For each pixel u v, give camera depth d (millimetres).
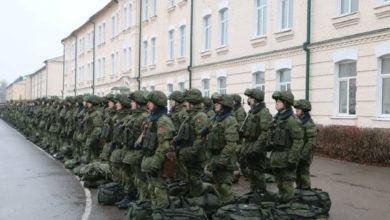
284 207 7434
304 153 8312
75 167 13672
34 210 8805
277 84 18969
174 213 6859
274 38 19047
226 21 23375
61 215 8406
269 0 19391
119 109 9578
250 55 20641
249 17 20922
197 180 7891
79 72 57500
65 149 15609
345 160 14133
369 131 13336
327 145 14742
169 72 30219
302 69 17312
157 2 32750
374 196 9461
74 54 60094
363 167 12984
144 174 7898
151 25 33938
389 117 13750
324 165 13375
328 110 16016
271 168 8062
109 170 11031
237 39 22000
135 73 36312
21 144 22766
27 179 12352
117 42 41688
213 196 7820
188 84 27266
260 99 8445
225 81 23328
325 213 7590
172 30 30234
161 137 7102
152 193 7367
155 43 33281
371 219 7730
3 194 10312
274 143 7777
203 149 7812
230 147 7594
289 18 18422
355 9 15164
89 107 12664
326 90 16109
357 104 14789
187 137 7785
